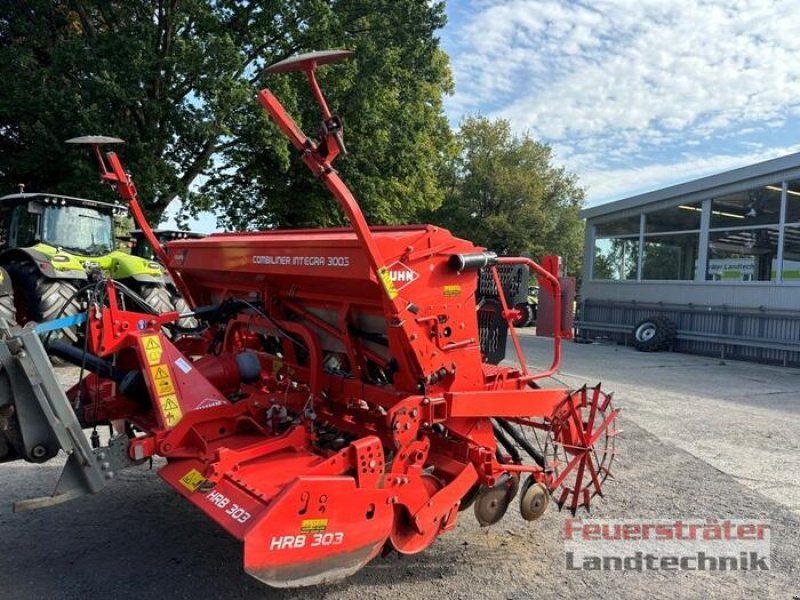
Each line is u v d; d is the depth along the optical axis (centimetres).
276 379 415
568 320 412
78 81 1366
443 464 345
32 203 898
